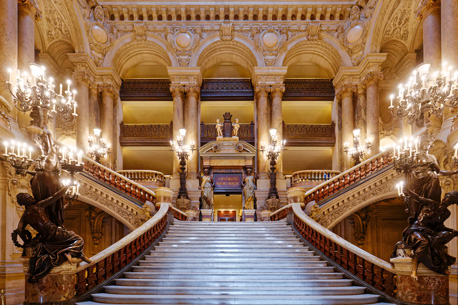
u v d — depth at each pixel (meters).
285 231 11.91
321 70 21.56
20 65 11.53
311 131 20.44
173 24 18.73
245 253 10.06
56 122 18.86
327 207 12.62
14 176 9.27
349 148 18.25
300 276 8.56
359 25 17.78
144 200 13.34
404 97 7.51
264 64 18.81
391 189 12.02
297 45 19.03
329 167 23.00
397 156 6.91
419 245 6.43
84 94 17.39
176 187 18.08
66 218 16.56
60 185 6.58
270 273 8.59
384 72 19.72
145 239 10.16
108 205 12.80
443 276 6.53
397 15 16.27
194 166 18.53
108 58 18.64
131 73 21.78
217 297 7.04
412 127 16.84
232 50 19.62
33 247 6.43
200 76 19.30
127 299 7.10
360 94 18.20
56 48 18.25
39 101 6.88
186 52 18.77
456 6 10.27
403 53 18.39
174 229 12.03
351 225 16.97
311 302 7.04
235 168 18.33
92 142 17.12
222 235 11.53
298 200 12.81
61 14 16.09
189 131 18.66
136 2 18.14
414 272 6.45
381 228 16.83
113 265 8.43
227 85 20.84
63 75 19.42
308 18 18.75
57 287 6.42
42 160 6.50
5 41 10.16
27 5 11.62
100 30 17.86
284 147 20.28
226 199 21.14
